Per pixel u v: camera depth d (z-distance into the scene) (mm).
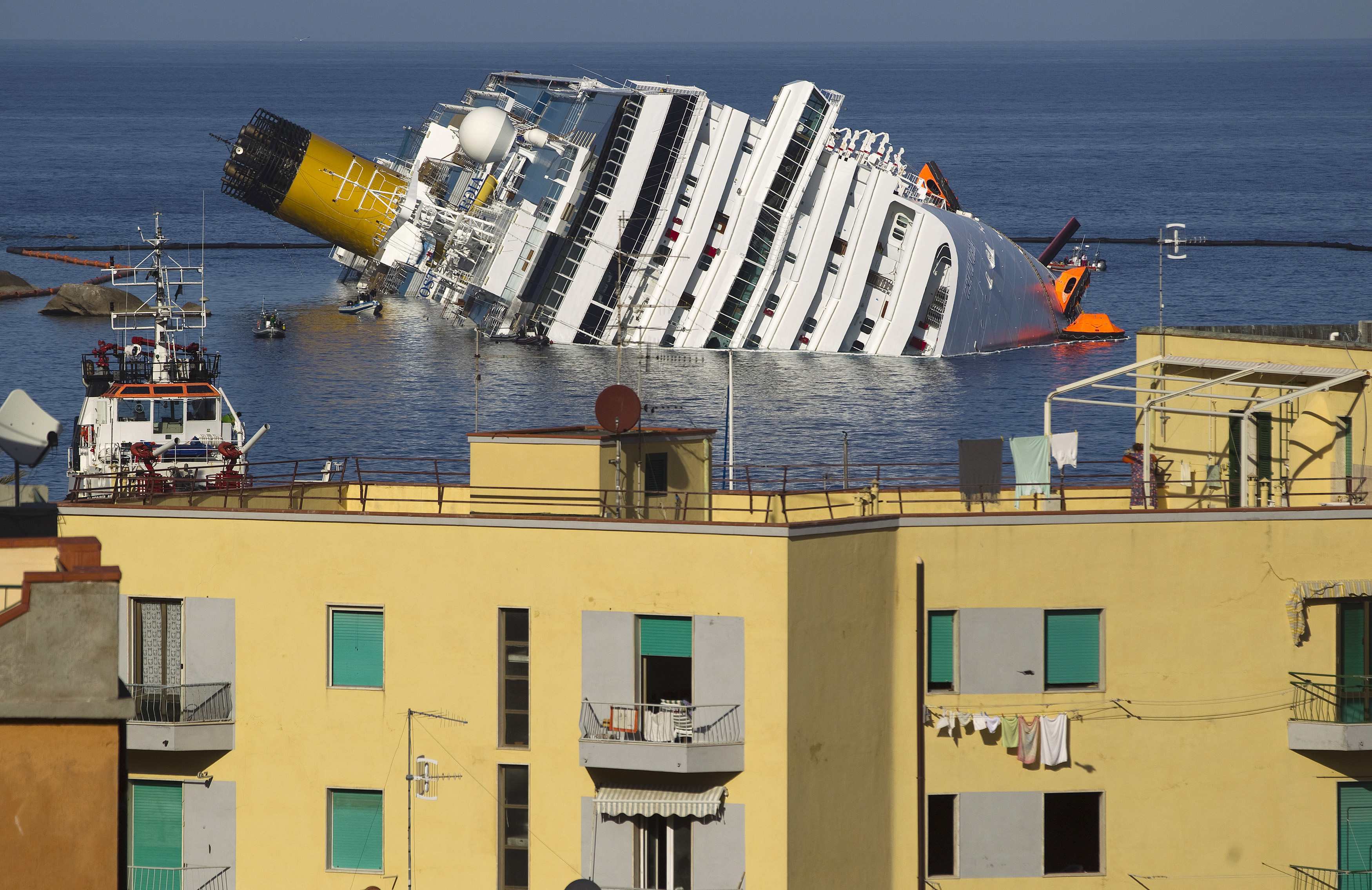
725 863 121000
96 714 84688
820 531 121188
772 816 119750
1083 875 129125
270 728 129250
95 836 85250
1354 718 130375
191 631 130125
